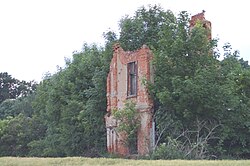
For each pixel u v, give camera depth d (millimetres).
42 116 49219
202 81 27234
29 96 77188
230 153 28672
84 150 37594
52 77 51469
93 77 37375
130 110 29531
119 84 32094
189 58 29266
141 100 29734
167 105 28047
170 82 28672
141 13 38219
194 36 29406
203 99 27141
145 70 29703
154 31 36812
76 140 37844
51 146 41750
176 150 25641
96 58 41375
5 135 50531
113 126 31625
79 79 41000
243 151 28531
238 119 28406
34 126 51219
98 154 34062
